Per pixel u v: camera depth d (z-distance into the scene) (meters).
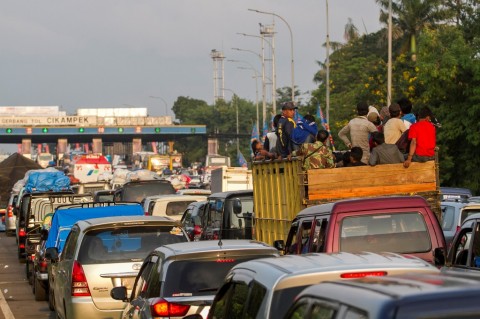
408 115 21.58
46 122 181.00
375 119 21.30
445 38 49.47
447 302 5.05
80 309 16.92
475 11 59.12
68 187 48.28
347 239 14.17
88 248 17.16
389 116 21.58
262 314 8.16
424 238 14.29
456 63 47.03
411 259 8.87
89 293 16.97
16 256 43.47
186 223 31.53
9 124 180.12
